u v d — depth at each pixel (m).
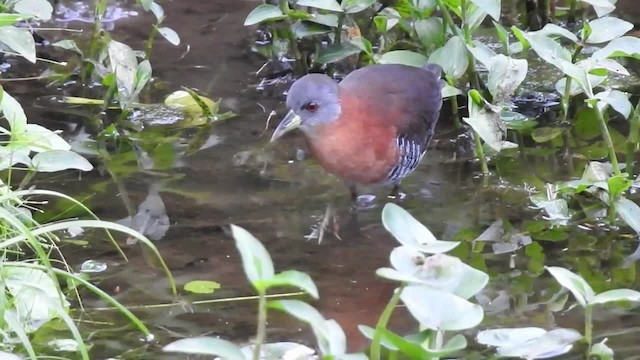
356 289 8.68
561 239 9.54
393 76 10.41
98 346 7.73
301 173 10.76
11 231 8.29
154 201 10.06
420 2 11.22
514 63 10.57
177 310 8.27
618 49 10.06
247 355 6.86
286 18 12.23
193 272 8.84
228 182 10.51
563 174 10.78
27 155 8.99
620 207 9.53
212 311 8.26
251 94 12.41
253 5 14.30
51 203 9.93
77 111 11.93
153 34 12.33
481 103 10.31
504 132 10.62
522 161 11.10
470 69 11.41
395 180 10.44
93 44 12.39
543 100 12.40
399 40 12.40
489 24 13.67
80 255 9.06
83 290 8.52
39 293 7.73
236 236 5.89
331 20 12.14
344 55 11.97
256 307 8.34
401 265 6.43
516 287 8.70
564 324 8.11
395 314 8.30
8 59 13.07
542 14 13.35
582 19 13.70
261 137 11.45
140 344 7.77
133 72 11.90
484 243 9.45
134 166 10.79
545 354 7.59
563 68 9.86
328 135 10.07
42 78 12.63
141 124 11.71
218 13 14.22
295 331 7.99
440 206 10.16
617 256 9.24
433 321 6.54
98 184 10.38
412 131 10.34
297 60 12.71
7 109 9.11
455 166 11.01
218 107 11.98
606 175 10.02
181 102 12.14
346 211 10.05
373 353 6.61
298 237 9.52
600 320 8.14
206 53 13.29
